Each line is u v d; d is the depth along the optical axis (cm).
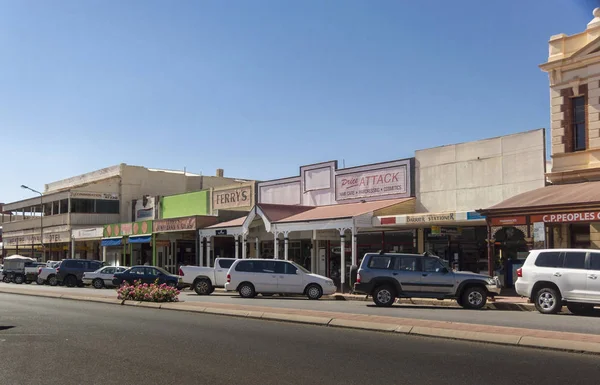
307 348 1067
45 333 1299
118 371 883
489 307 1911
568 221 1889
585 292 1587
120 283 3105
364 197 2952
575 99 2280
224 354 1012
